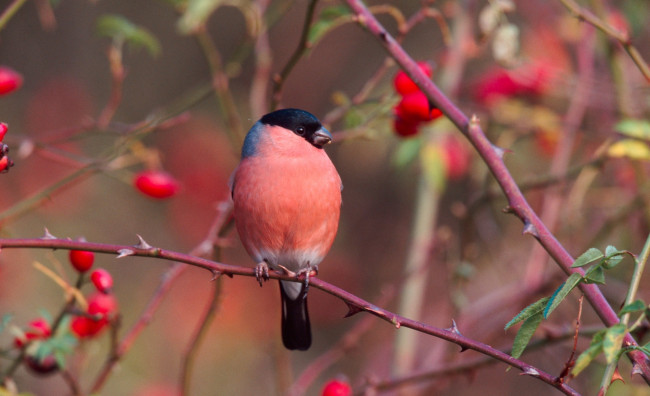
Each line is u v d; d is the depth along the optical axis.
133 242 14.41
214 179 15.12
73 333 6.34
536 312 4.20
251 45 8.60
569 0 6.28
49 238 4.75
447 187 13.28
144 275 14.37
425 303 12.77
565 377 4.16
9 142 7.88
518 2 10.93
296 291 7.25
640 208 8.83
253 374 13.87
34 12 14.15
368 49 14.91
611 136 8.95
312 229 6.85
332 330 14.43
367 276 14.57
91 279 5.99
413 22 7.16
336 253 14.72
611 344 3.60
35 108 14.11
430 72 7.07
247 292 14.65
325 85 14.91
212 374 13.64
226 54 15.02
